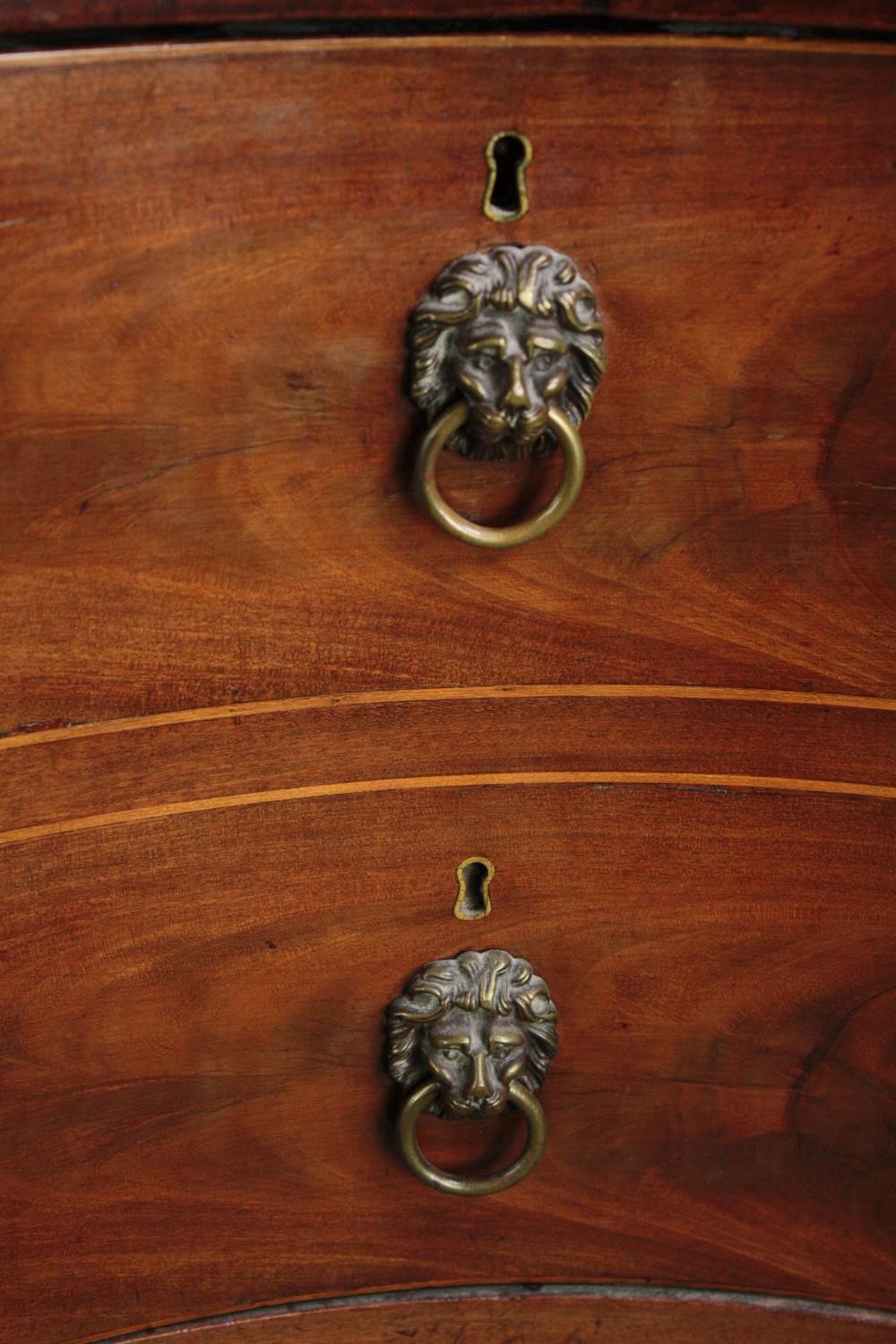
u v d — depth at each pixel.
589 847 0.79
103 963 0.78
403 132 0.69
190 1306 0.85
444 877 0.79
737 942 0.81
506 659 0.76
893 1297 0.88
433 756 0.77
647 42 0.68
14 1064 0.79
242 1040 0.80
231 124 0.68
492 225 0.70
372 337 0.71
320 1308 0.87
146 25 0.67
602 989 0.82
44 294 0.69
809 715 0.78
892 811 0.80
